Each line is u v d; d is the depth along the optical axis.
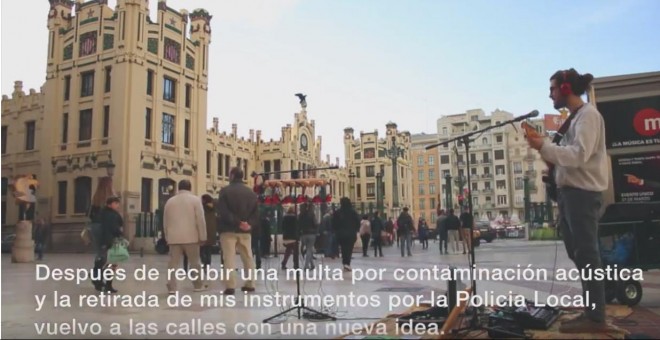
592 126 4.93
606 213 7.27
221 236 8.32
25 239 18.98
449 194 35.03
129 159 30.06
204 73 36.53
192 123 35.31
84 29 32.75
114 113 30.70
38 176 34.38
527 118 5.27
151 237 28.56
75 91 32.66
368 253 23.17
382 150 70.50
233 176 8.52
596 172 4.98
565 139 5.30
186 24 35.28
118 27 31.23
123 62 30.73
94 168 30.94
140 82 31.23
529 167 93.81
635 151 7.59
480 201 97.81
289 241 13.13
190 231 8.43
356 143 72.25
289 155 51.78
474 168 99.44
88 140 31.69
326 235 19.03
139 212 30.25
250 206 8.41
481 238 35.00
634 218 7.11
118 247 8.79
